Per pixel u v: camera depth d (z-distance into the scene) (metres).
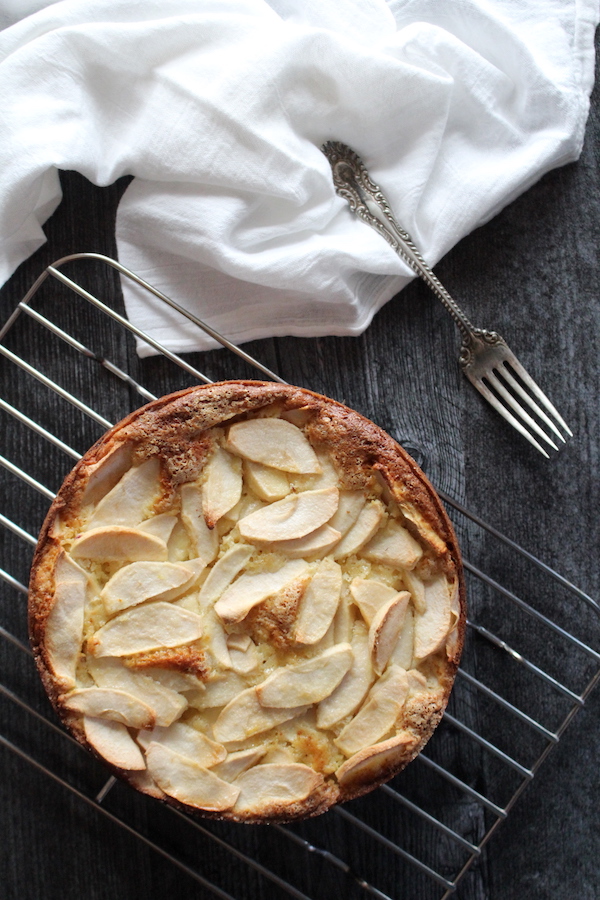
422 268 0.82
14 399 0.83
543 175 0.86
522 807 0.83
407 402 0.85
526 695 0.84
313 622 0.72
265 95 0.79
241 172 0.79
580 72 0.84
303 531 0.73
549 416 0.85
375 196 0.83
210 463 0.74
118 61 0.79
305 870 0.82
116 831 0.82
